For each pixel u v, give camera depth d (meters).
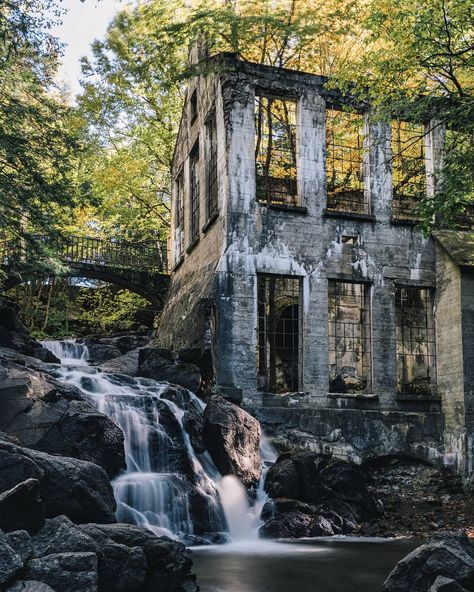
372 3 16.86
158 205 29.28
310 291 17.75
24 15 16.12
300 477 13.96
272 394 16.88
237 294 17.16
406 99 16.66
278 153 23.73
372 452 17.09
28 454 9.06
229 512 12.67
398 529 13.48
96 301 30.73
